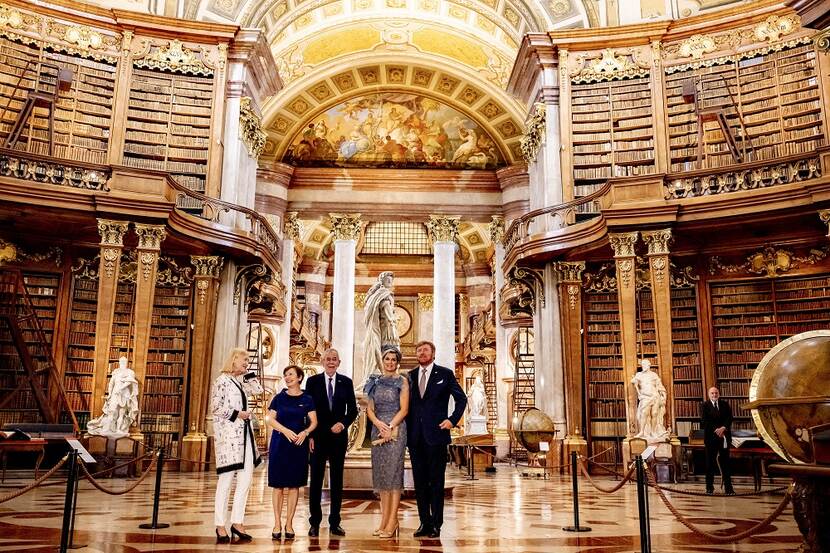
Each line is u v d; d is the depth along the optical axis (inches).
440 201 926.4
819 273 499.8
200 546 175.2
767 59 545.6
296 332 1046.4
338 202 925.2
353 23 844.6
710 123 557.3
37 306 537.3
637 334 556.1
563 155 590.2
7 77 534.3
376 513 254.1
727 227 479.5
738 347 523.5
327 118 964.6
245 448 195.0
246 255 592.1
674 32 581.0
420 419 204.1
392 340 332.5
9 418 505.7
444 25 845.2
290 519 196.2
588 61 603.8
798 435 137.4
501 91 901.8
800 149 514.3
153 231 478.3
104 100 570.3
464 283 1300.4
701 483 436.8
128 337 558.3
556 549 173.5
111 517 234.2
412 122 971.3
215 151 585.6
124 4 604.7
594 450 556.4
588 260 575.8
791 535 202.1
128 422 455.2
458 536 198.1
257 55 630.5
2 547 166.6
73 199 459.8
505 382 871.1
